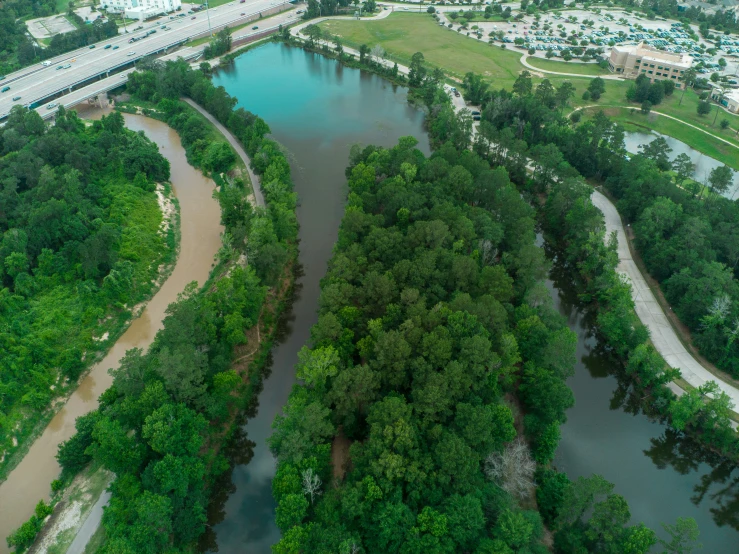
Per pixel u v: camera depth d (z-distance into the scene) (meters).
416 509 122.88
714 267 179.38
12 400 158.00
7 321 177.62
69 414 161.12
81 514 129.62
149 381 141.62
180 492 126.56
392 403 131.50
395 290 170.50
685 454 155.38
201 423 139.62
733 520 139.38
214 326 162.88
